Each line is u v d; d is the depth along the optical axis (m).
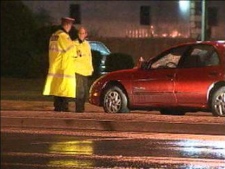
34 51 83.88
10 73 83.00
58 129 36.34
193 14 114.19
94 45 65.94
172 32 116.56
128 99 39.06
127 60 63.62
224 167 25.16
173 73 37.47
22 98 53.56
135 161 26.47
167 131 34.94
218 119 34.81
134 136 33.56
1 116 38.00
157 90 37.91
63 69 38.50
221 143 31.11
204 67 36.75
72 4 116.56
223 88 36.16
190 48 37.56
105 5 117.56
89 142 31.53
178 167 25.19
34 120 37.34
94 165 25.67
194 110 37.47
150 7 119.50
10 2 86.12
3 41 83.69
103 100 39.81
